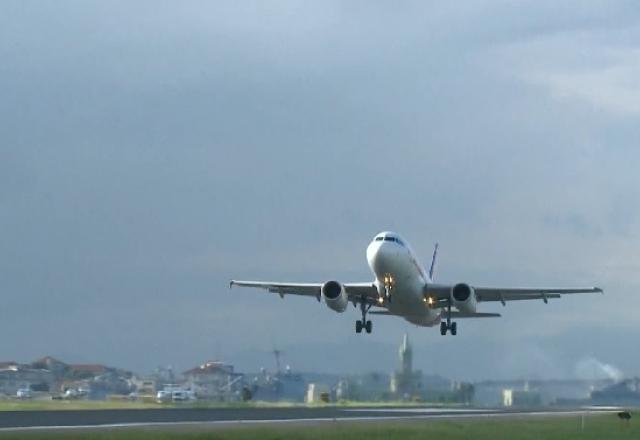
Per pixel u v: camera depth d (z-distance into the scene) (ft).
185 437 422.82
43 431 445.78
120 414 606.55
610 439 488.44
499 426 529.86
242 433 444.55
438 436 465.88
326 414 633.61
